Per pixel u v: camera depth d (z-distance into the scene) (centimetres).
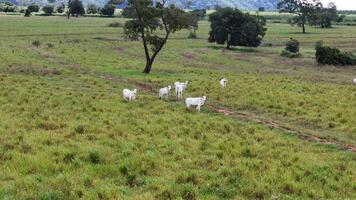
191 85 4553
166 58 8038
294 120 3122
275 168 1784
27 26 14775
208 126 2625
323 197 1498
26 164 1681
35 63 5897
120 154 1870
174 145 2095
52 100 3325
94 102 3297
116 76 5159
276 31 17025
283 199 1437
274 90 4369
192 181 1573
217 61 7944
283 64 7931
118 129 2417
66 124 2502
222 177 1631
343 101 3800
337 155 2122
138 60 7300
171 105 3341
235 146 2158
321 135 2636
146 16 5506
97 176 1590
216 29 10838
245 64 7694
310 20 17238
